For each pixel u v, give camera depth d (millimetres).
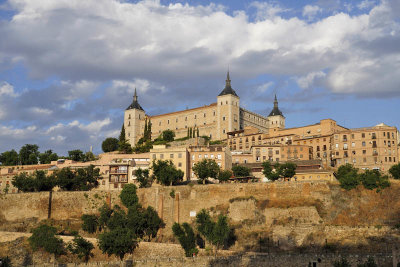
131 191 154375
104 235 129875
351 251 124812
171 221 149125
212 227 128500
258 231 136375
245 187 146625
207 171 162500
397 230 126688
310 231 133125
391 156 192875
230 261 119938
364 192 138250
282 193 143250
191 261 121750
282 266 116875
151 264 123750
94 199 157125
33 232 137125
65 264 126812
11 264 129125
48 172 194250
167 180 160625
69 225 153500
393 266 111625
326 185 141125
